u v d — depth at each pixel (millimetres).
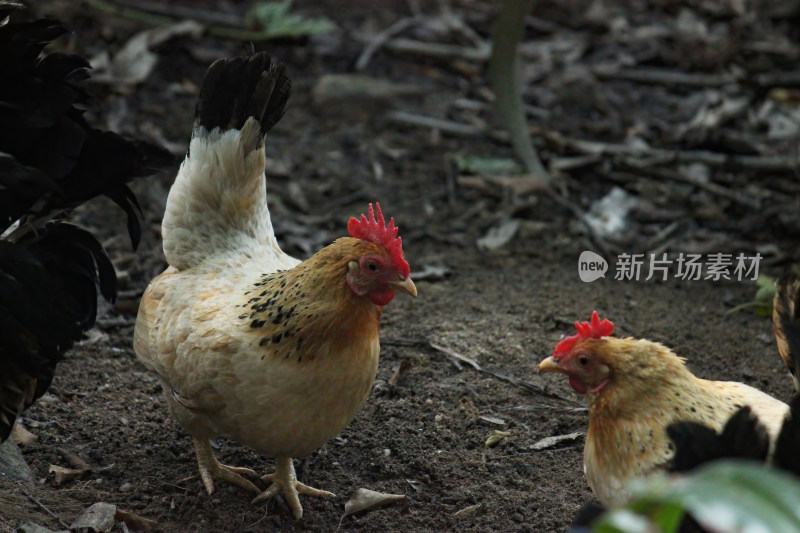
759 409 3141
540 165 7012
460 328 5188
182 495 3756
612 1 9617
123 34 8203
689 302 5609
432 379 4711
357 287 3232
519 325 5230
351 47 8680
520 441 4223
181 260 3762
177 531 3500
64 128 3398
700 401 3102
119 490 3748
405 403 4496
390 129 7703
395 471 3982
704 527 2572
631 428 3068
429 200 6793
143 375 4676
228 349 3277
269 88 3646
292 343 3223
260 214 3934
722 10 9258
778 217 6449
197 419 3545
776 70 8242
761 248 6203
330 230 6320
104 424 4227
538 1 9516
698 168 7062
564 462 4082
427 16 9305
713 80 8242
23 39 3412
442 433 4262
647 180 6965
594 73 8328
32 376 3531
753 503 1615
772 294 5105
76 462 3873
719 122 7520
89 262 3982
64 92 3408
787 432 2752
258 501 3723
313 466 4023
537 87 8195
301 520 3631
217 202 3768
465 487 3889
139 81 7602
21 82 3418
